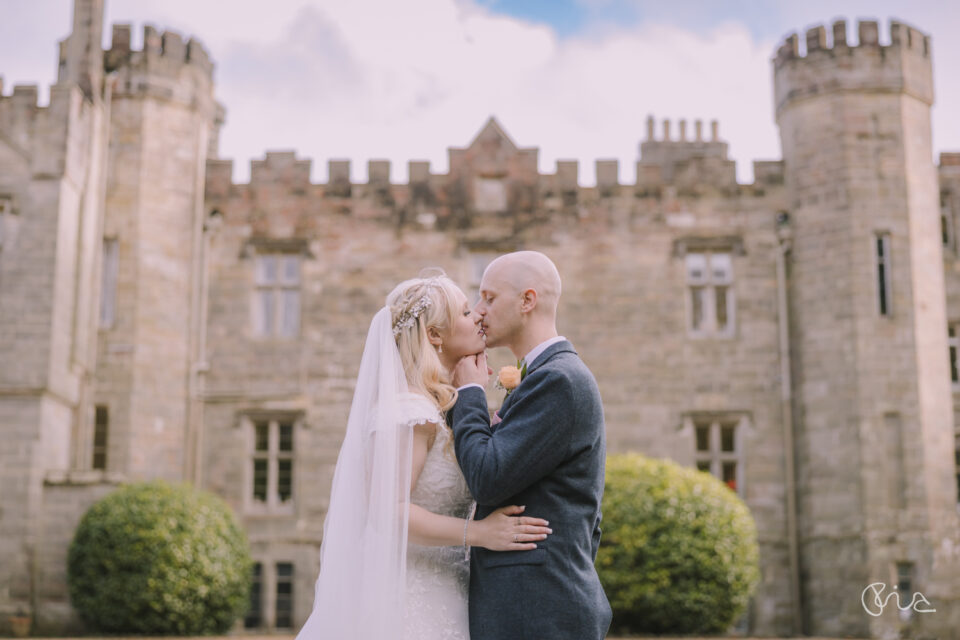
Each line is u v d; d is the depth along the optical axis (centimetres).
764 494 1975
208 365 2016
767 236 2078
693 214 2088
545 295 415
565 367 389
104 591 1588
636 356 2030
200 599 1617
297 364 2017
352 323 2038
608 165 2105
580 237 2078
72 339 1867
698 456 2005
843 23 2086
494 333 418
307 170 2102
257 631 1867
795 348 2033
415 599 397
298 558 1931
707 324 2055
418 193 2097
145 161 2028
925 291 2009
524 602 372
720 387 2017
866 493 1891
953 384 2144
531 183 2098
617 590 1592
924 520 1886
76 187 1905
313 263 2064
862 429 1920
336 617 397
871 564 1850
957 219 2202
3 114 1862
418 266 2064
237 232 2075
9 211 1823
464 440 387
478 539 382
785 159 2112
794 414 2014
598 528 407
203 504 1684
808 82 2088
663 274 2064
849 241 2003
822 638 1766
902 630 1811
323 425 1992
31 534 1691
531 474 375
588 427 387
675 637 1584
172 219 2033
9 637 1620
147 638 1566
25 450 1722
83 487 1725
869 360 1952
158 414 1948
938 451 1942
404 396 407
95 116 1986
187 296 2025
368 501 404
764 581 1936
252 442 1997
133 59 2064
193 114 2095
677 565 1592
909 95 2077
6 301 1786
